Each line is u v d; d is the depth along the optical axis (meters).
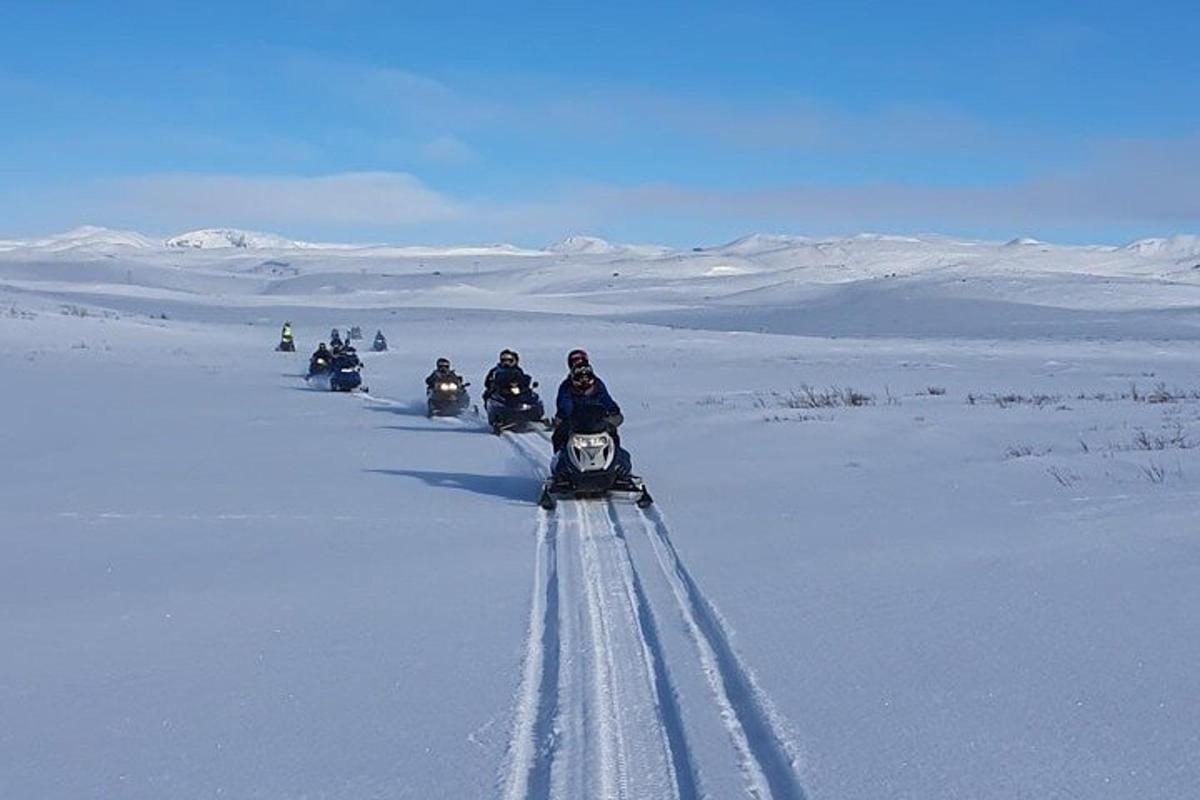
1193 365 43.19
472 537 11.95
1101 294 107.06
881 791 5.34
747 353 52.78
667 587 9.43
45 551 11.38
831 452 17.23
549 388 35.53
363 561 10.77
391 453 19.64
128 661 7.70
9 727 6.51
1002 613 8.16
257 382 37.75
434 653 7.76
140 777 5.77
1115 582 8.83
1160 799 5.14
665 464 17.00
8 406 28.78
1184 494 12.01
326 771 5.81
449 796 5.50
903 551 10.26
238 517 13.20
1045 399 25.81
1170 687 6.53
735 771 5.64
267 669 7.48
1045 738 5.89
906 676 6.91
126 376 39.28
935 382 34.78
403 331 75.50
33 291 116.50
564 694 6.87
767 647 7.59
